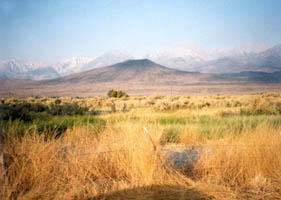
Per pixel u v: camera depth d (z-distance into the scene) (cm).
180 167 470
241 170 427
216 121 1125
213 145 516
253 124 930
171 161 474
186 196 343
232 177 429
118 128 509
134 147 441
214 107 2267
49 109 1672
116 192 357
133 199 335
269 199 343
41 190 351
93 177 425
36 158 404
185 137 738
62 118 1239
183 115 1496
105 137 500
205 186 371
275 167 445
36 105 1792
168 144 691
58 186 377
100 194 354
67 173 404
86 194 353
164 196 342
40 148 422
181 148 625
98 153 449
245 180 423
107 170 439
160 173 402
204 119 1270
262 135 502
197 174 443
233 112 1611
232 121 1045
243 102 2252
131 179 404
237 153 460
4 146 413
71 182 377
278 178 414
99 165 444
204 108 2170
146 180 381
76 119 1116
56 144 465
